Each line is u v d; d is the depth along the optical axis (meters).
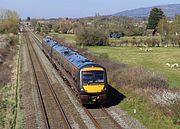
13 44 95.12
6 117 24.70
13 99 30.55
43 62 60.03
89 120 24.14
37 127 22.70
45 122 23.53
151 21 164.25
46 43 71.56
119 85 34.22
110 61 49.12
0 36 107.56
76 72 29.19
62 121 23.94
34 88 36.38
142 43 102.69
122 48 92.38
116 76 36.72
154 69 51.53
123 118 24.52
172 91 28.58
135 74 35.44
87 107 27.97
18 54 72.44
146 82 32.50
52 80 41.16
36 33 182.62
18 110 27.05
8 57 64.81
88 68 27.77
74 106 28.27
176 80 41.22
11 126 22.48
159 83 32.31
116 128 22.12
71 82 33.44
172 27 117.25
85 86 27.42
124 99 29.48
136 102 27.92
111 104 28.61
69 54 39.84
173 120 22.61
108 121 23.78
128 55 73.56
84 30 98.19
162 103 25.28
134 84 32.72
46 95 32.84
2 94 32.78
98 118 24.59
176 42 100.31
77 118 24.69
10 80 41.69
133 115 25.19
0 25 149.38
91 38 97.12
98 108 27.67
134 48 92.81
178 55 73.88
